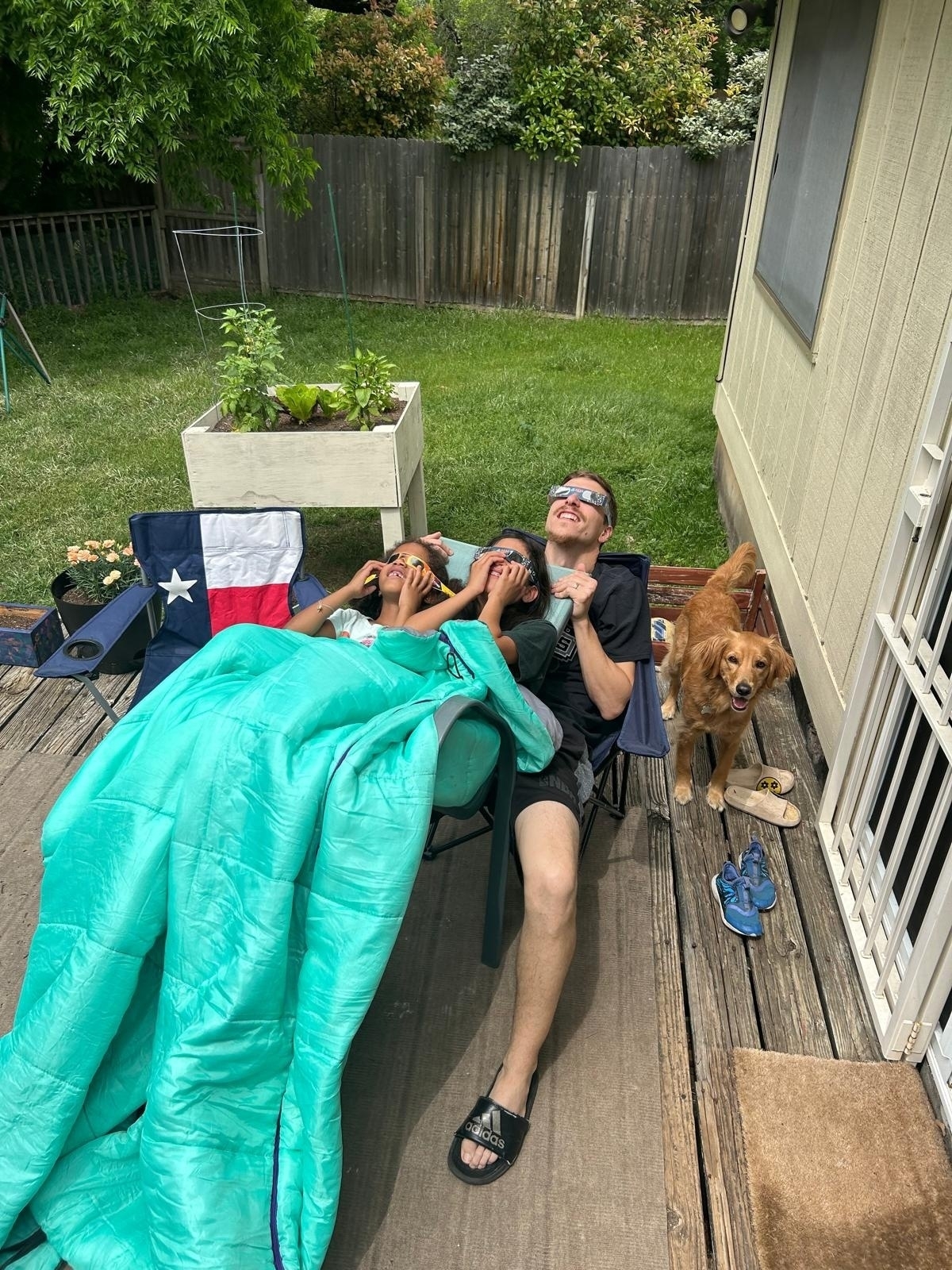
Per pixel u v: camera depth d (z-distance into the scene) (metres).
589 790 2.50
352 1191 1.94
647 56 11.68
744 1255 1.85
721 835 2.99
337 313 10.69
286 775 1.74
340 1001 1.75
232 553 3.43
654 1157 2.01
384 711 2.04
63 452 6.47
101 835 1.81
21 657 3.87
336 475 4.04
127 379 8.15
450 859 2.85
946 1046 2.11
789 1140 2.06
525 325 10.42
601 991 2.42
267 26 8.45
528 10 10.77
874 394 2.94
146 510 5.58
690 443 6.76
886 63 3.07
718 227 10.62
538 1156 2.01
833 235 3.52
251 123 8.74
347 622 2.82
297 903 1.83
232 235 10.55
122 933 1.75
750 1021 2.35
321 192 11.15
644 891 2.75
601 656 2.54
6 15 7.40
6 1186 1.74
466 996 2.39
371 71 12.95
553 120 10.35
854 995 2.42
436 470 6.17
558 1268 1.82
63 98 7.57
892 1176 1.99
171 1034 1.76
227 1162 1.73
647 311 11.19
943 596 2.31
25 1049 1.76
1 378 8.05
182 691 2.06
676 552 5.25
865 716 2.64
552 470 6.14
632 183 10.50
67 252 10.36
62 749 3.38
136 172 8.06
